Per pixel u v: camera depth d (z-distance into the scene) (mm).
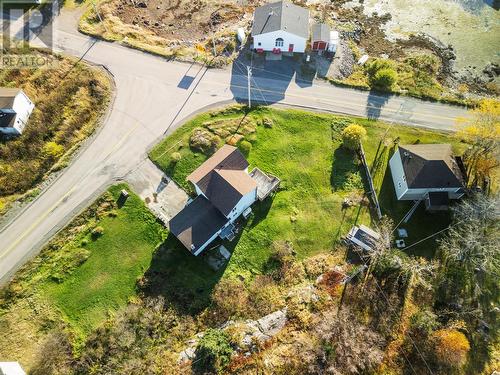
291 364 39531
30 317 43656
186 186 52938
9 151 53750
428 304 45844
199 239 46719
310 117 60188
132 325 43125
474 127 54438
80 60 64688
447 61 72938
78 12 71625
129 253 48219
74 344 42438
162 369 40000
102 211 50500
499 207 47812
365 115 61188
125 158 54906
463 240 46438
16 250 47688
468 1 81125
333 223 51656
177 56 66125
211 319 44250
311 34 68438
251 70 65000
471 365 41938
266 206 52156
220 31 71750
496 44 75250
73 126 56625
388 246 46750
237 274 47625
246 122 58625
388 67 66000
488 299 47031
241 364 39688
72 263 46969
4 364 40438
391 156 57094
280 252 48281
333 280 46812
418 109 62438
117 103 60219
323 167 55812
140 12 75438
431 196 51750
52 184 52562
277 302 45125
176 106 60125
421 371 40969
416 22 78500
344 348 40344
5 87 60156
